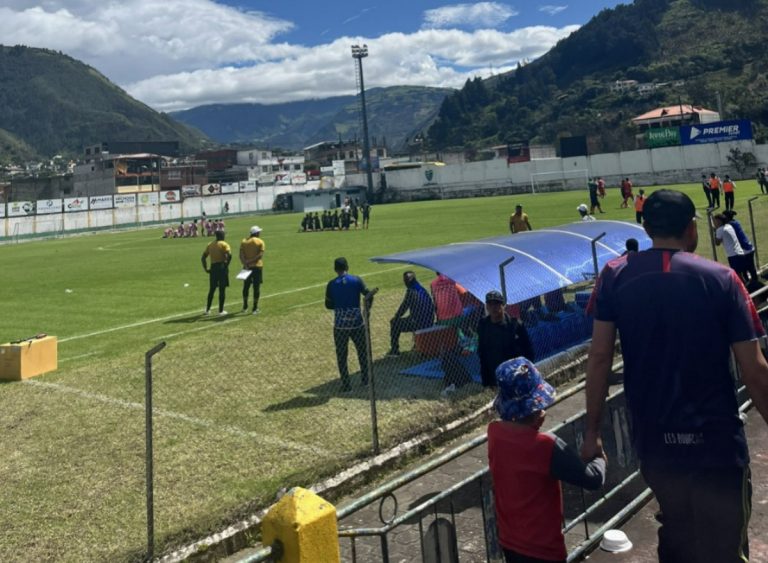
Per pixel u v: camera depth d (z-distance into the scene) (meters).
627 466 5.05
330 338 12.20
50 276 26.78
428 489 6.03
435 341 9.95
